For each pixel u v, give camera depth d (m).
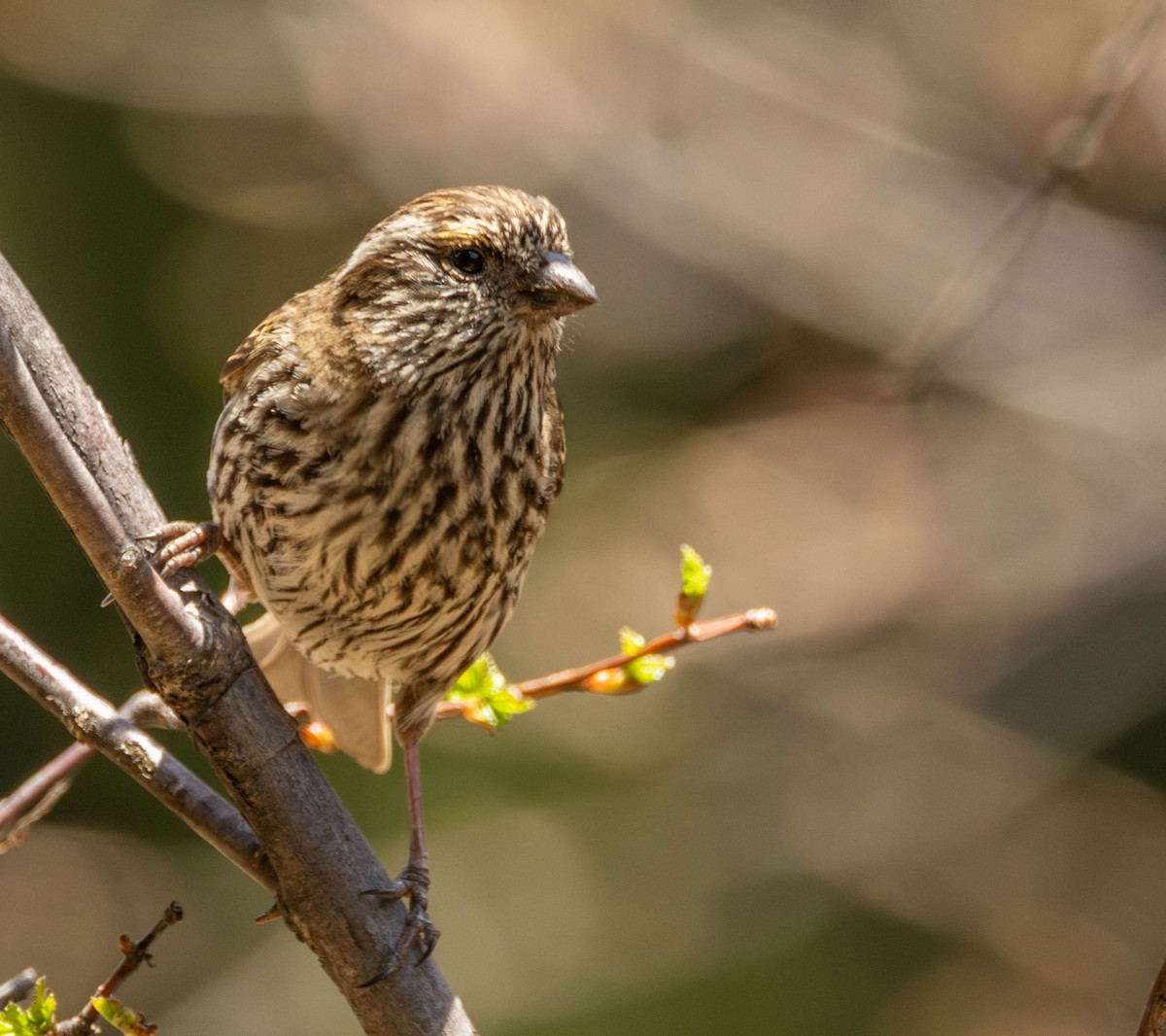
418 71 15.49
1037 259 15.70
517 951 12.59
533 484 5.98
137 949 4.84
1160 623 14.56
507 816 12.96
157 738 11.50
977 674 14.69
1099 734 14.30
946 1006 13.30
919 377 9.56
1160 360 15.33
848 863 13.73
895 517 15.93
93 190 13.41
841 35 16.20
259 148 14.81
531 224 5.86
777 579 15.55
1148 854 14.15
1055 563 15.04
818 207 15.90
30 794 5.69
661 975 12.92
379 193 15.22
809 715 14.54
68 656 11.82
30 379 4.61
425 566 5.77
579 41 15.89
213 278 13.85
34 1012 4.82
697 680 14.77
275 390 5.73
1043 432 15.93
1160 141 15.48
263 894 12.97
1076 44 16.03
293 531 5.71
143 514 5.07
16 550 11.84
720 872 13.49
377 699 6.69
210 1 14.56
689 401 16.19
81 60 13.77
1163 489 14.95
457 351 5.73
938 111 16.03
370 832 12.37
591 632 14.98
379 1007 5.02
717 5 16.11
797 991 13.09
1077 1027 13.52
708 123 16.00
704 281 15.95
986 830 13.94
